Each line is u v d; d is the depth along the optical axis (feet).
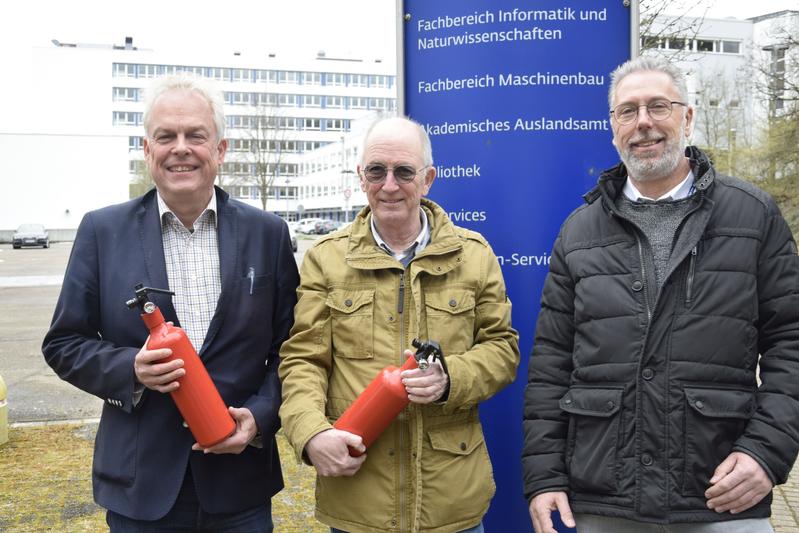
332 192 238.68
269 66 301.43
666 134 7.38
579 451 7.38
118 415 7.69
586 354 7.43
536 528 7.55
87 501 14.30
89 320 7.77
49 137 169.27
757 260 7.13
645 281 7.23
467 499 7.50
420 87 10.73
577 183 10.34
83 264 7.79
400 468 7.48
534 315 10.44
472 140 10.44
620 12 10.29
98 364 7.38
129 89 284.00
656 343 7.05
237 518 7.92
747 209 7.20
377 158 7.61
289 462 16.99
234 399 7.77
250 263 8.02
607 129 10.36
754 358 7.08
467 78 10.40
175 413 7.58
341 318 7.76
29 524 13.23
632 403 7.09
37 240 126.82
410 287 7.73
